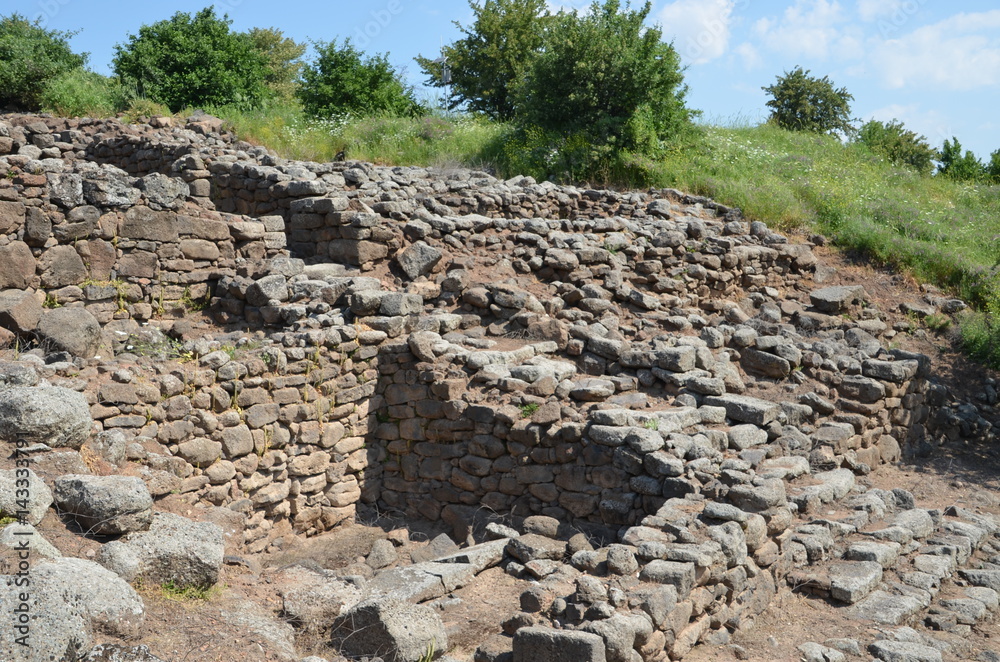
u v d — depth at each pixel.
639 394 7.88
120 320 7.83
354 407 8.03
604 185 14.48
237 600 4.68
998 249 13.36
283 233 9.67
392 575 5.70
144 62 18.39
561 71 15.37
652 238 11.26
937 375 10.55
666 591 4.81
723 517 5.72
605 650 4.33
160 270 8.26
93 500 4.44
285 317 8.16
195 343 7.30
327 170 12.17
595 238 10.78
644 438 6.83
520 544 6.25
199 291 8.62
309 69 19.45
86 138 13.24
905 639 5.23
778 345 9.07
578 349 8.70
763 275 11.61
